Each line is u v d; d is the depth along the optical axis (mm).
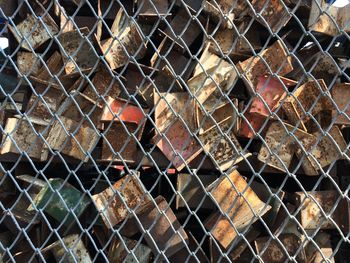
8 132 1569
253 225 1581
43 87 1652
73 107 1596
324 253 1535
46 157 1586
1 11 1530
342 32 1403
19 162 1668
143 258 1551
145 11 1642
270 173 1715
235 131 1545
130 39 1613
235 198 1439
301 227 1402
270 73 1444
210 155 1490
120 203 1521
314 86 1490
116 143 1570
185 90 1591
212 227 1516
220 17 1562
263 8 1479
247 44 1575
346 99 1499
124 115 1572
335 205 1400
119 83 1601
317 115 1531
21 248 1650
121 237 1488
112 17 1700
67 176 1623
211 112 1479
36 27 1646
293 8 1592
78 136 1564
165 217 1496
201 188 1572
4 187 1659
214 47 1615
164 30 1665
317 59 1472
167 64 1534
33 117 1617
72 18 1529
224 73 1562
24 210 1634
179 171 1579
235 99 1551
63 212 1573
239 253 1544
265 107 1508
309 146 1515
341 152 1396
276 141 1530
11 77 1712
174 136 1546
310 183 1675
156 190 1736
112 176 1738
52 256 1662
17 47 1588
